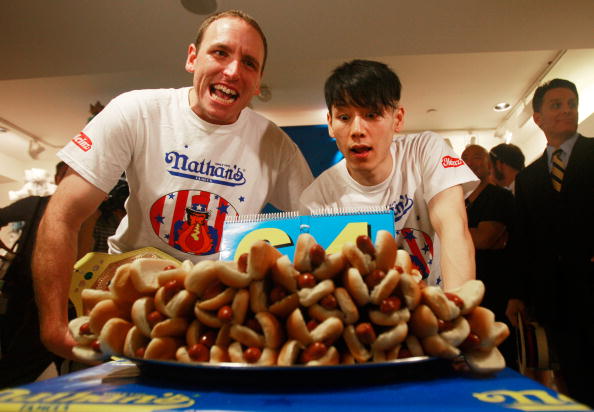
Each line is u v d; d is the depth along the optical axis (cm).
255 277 42
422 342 45
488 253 185
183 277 47
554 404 35
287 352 40
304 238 44
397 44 219
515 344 173
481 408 34
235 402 37
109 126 105
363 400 37
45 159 354
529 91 246
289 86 267
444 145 110
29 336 163
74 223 96
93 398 39
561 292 161
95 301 51
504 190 193
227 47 107
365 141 96
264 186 125
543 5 189
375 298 43
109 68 245
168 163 112
